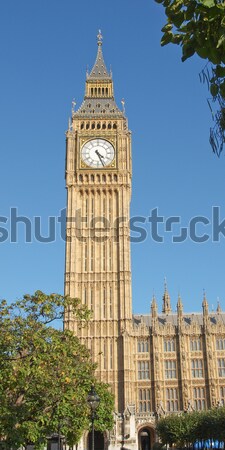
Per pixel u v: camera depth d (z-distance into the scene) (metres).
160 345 108.69
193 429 80.75
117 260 112.00
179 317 110.50
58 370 36.94
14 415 33.75
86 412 40.72
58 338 38.81
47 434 40.34
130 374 103.69
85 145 119.38
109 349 105.06
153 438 101.38
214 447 82.50
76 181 117.25
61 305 40.31
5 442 33.72
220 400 104.94
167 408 104.31
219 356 108.06
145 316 116.12
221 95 12.56
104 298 109.00
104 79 128.75
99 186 116.75
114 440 97.00
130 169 120.25
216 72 12.12
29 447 46.16
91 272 110.94
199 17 11.83
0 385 34.38
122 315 106.88
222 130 12.88
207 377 106.25
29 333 36.34
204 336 109.12
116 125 122.00
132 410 99.12
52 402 36.03
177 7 11.93
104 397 66.12
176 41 13.08
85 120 122.38
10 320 37.84
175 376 106.69
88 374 45.62
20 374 33.44
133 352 107.44
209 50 11.61
